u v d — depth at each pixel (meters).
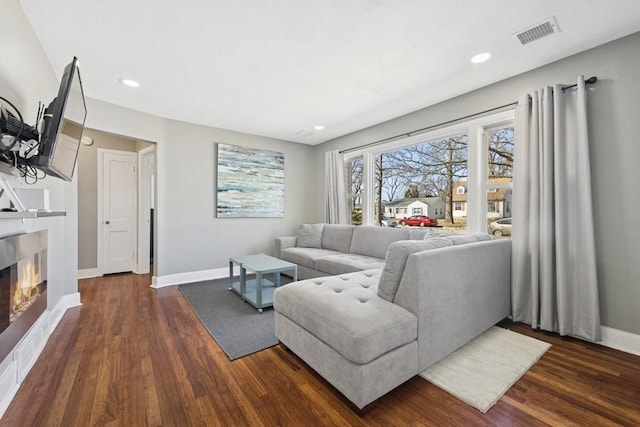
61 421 1.33
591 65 2.16
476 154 2.92
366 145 4.18
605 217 2.12
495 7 1.72
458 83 2.74
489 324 2.24
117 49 2.14
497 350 2.01
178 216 3.83
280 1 1.66
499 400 1.49
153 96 3.02
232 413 1.39
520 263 2.46
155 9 1.72
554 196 2.27
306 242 4.43
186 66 2.40
